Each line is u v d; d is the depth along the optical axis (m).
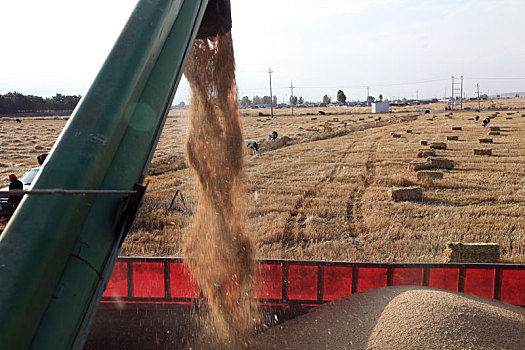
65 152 2.63
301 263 6.19
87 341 6.03
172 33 3.67
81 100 2.87
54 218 2.46
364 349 4.70
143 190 3.04
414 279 6.17
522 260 8.61
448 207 13.10
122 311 6.43
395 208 13.15
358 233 10.83
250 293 6.05
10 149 34.25
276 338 5.58
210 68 5.70
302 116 81.44
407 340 4.60
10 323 2.16
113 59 3.04
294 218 12.25
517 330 4.86
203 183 5.81
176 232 10.73
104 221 2.80
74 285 2.54
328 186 16.92
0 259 2.29
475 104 126.62
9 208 11.88
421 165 20.25
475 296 5.93
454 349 4.44
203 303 6.30
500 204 13.47
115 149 2.93
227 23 5.30
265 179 18.69
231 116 5.84
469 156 24.94
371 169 21.30
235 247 5.89
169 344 5.82
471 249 8.35
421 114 73.94
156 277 6.36
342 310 5.66
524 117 55.94
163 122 3.55
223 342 5.68
